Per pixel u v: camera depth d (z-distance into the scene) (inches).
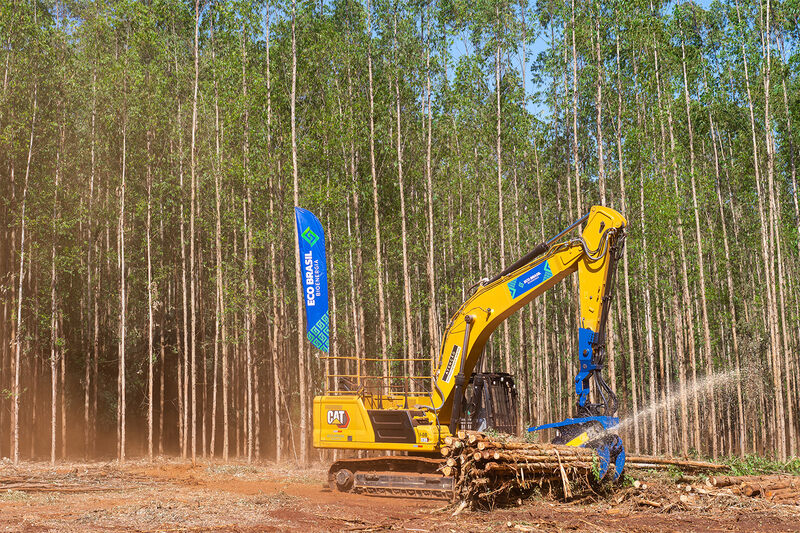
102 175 1095.6
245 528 345.4
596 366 434.3
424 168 1098.1
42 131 943.7
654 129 1093.8
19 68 916.6
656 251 1040.2
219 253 923.4
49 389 1097.4
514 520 368.2
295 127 888.9
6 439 1029.2
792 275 1331.2
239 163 896.9
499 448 406.0
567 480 414.6
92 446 1021.2
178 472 725.9
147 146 1008.2
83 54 1045.8
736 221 1392.7
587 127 1243.8
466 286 1213.1
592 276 436.8
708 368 1073.5
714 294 1173.1
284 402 952.9
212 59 1000.9
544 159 1327.5
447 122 1100.5
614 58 1087.6
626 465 551.5
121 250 934.4
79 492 526.3
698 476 497.7
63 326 1114.1
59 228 943.7
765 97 1065.5
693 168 1123.9
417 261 1234.0
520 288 462.0
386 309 1090.1
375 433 497.7
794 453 1074.7
